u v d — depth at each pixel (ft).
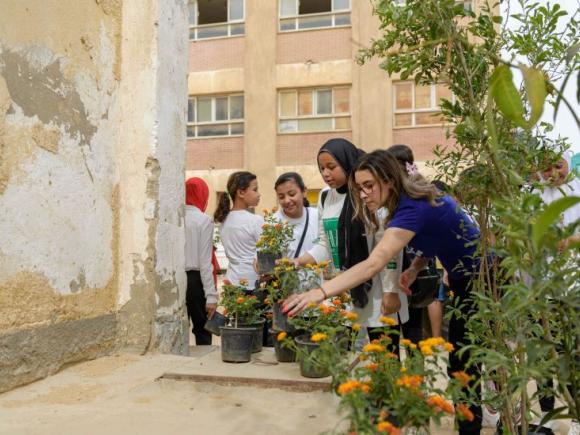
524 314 6.14
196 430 8.96
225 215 17.01
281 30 53.11
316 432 8.89
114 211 14.58
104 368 12.69
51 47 12.37
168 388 11.34
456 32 6.72
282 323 12.44
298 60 52.39
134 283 14.56
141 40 14.96
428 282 11.46
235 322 13.61
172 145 15.53
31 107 11.72
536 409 12.91
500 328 6.82
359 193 10.73
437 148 7.63
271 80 52.47
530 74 4.03
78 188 13.17
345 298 11.66
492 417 12.01
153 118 14.75
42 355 11.73
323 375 11.14
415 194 8.82
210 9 56.39
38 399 10.48
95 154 13.88
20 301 11.26
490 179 6.66
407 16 6.91
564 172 10.15
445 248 9.34
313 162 51.98
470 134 6.89
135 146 14.80
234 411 9.96
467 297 9.41
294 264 12.90
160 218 14.80
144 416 9.62
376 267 8.54
